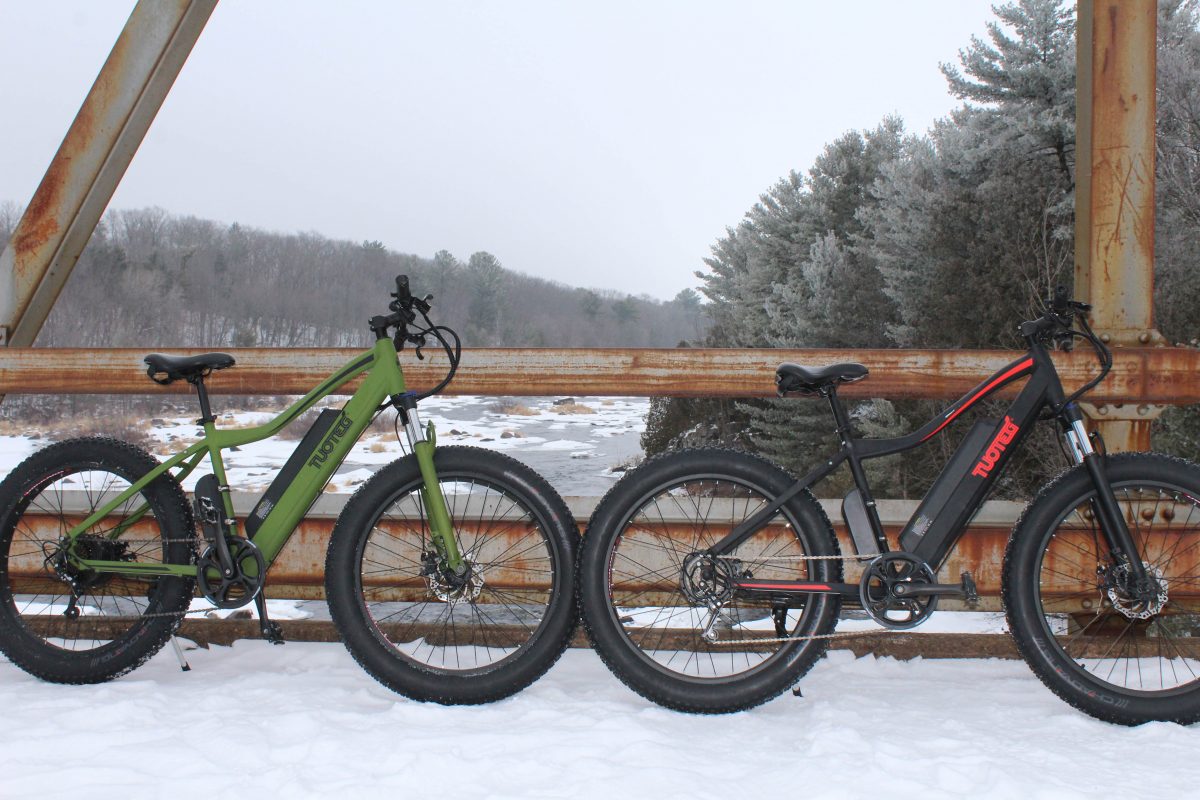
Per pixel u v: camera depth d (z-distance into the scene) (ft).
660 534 9.59
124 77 10.27
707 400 65.21
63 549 8.95
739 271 86.89
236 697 8.25
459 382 9.80
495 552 9.75
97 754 7.02
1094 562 9.41
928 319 41.86
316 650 9.59
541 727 7.61
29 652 8.78
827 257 55.01
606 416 111.14
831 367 8.36
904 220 45.19
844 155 68.85
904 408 37.42
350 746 7.16
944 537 8.31
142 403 109.70
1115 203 9.62
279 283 343.87
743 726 7.79
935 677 9.06
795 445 52.42
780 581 8.21
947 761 6.87
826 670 9.21
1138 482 8.24
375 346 8.87
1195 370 9.26
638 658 8.23
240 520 9.20
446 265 436.35
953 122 45.29
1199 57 34.60
